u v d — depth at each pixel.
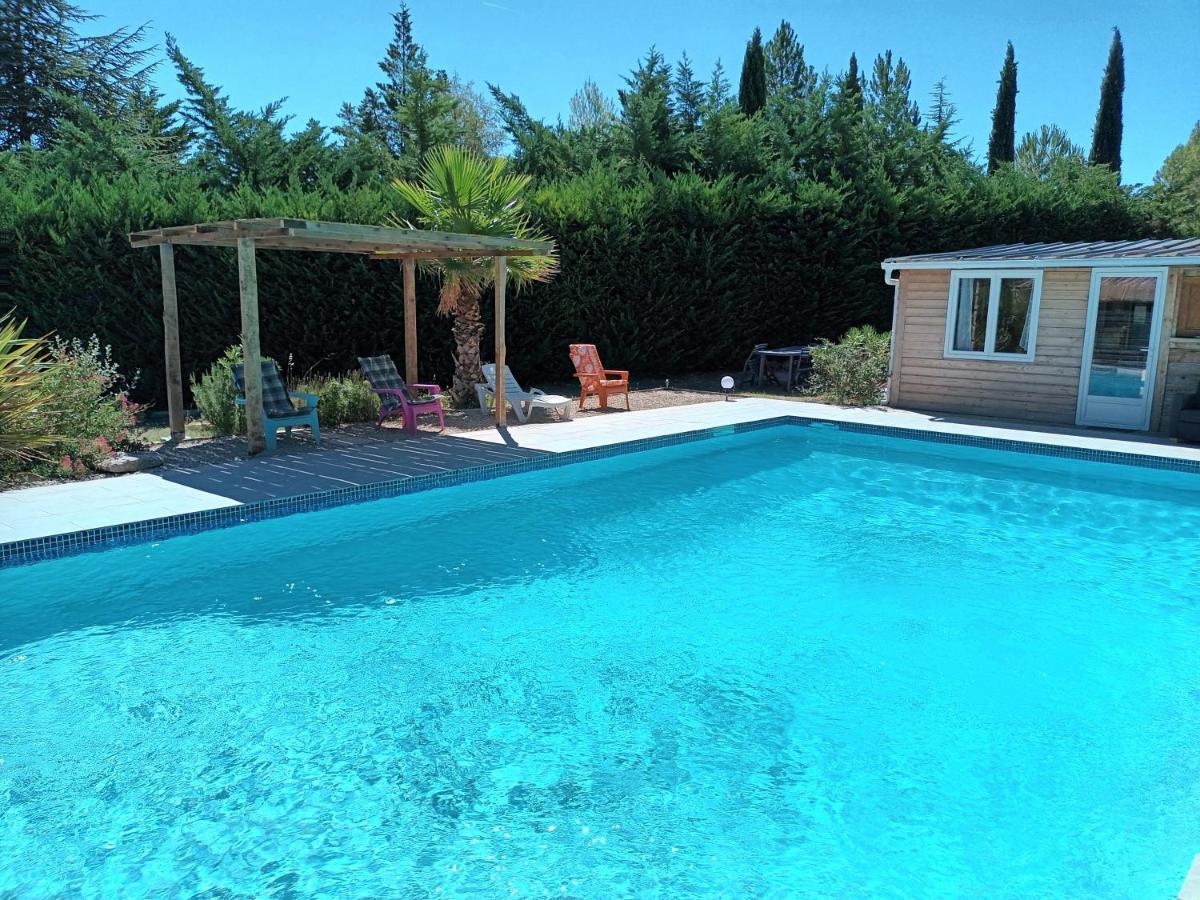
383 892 3.02
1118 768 3.86
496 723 4.21
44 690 4.46
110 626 5.27
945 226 18.55
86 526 6.11
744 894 3.03
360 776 3.74
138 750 3.91
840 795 3.64
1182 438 10.34
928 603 5.89
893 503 8.57
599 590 6.06
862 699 4.51
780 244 17.30
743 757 3.93
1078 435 11.02
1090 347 11.73
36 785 3.63
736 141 18.88
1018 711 4.39
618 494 8.76
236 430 10.14
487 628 5.37
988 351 12.72
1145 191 23.91
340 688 4.54
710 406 13.48
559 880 3.09
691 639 5.25
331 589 5.96
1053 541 7.33
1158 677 4.79
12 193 11.09
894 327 13.67
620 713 4.32
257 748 3.94
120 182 11.99
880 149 21.64
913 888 3.06
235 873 3.11
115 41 27.75
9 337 8.27
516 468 8.84
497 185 11.85
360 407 11.45
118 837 3.30
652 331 16.52
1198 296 10.81
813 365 15.08
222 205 12.23
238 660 4.85
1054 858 3.23
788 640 5.26
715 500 8.61
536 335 15.28
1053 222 20.09
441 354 14.35
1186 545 7.22
